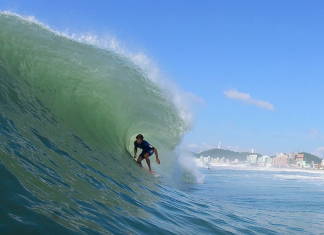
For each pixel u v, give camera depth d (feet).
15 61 21.93
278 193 38.81
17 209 7.20
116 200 12.49
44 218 7.36
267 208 26.55
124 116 31.12
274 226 18.51
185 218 14.76
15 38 23.38
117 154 25.49
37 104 19.69
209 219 16.33
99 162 18.34
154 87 33.42
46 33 25.73
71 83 25.27
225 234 13.88
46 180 10.14
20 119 15.25
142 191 17.35
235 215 20.02
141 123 35.55
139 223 10.60
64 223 7.59
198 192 33.78
